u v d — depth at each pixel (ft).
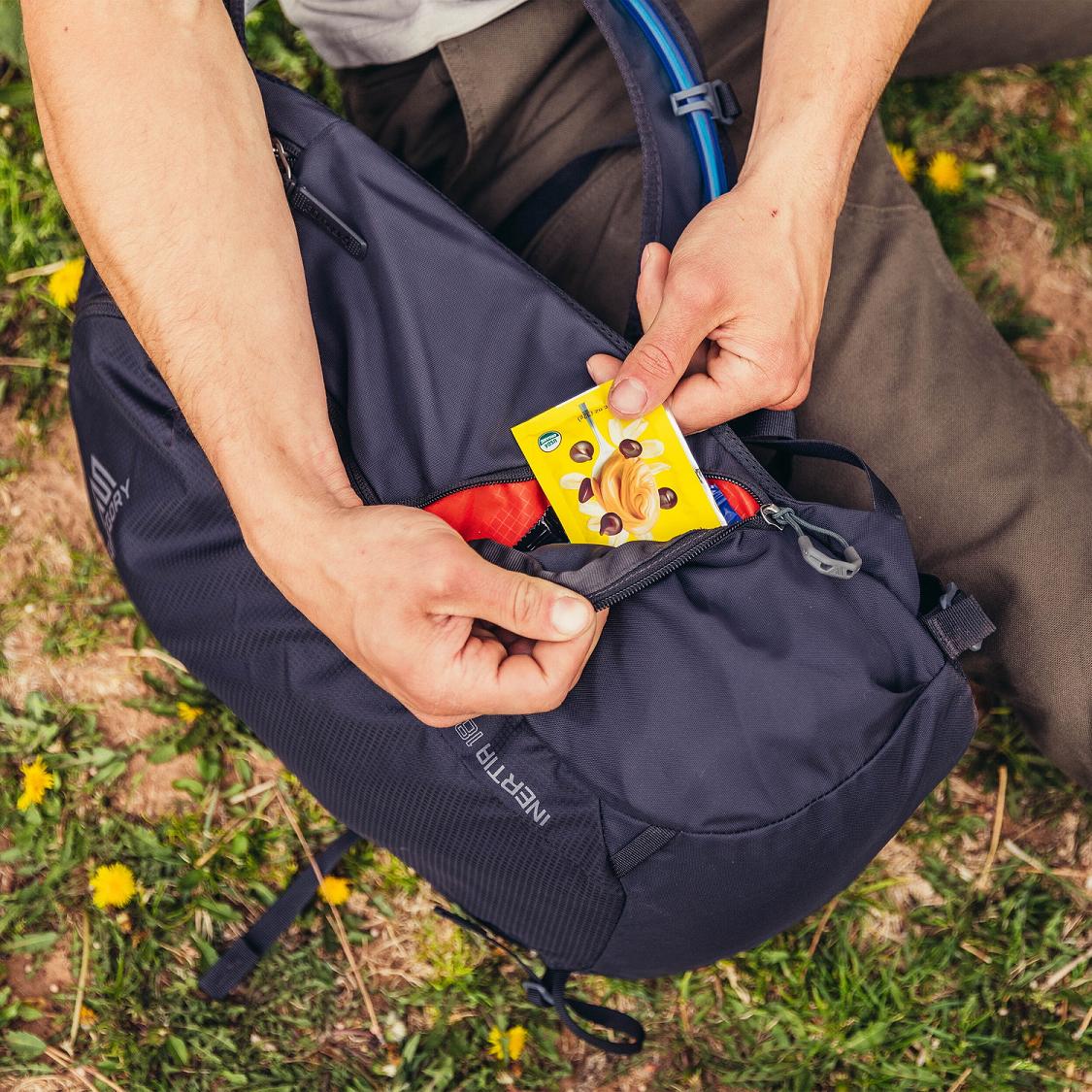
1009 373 3.91
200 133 2.92
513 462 3.12
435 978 4.57
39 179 4.90
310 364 2.99
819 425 3.83
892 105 5.32
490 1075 4.53
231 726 4.68
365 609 2.77
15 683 4.76
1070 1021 4.57
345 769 3.35
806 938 4.62
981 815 4.77
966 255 5.23
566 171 3.82
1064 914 4.66
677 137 3.33
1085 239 5.28
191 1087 4.43
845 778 3.09
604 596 2.91
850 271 3.90
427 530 2.78
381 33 3.52
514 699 2.83
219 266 2.91
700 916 3.29
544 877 3.27
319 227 3.24
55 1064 4.42
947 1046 4.57
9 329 4.92
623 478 3.06
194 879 4.55
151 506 3.48
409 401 3.15
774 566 3.05
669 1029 4.59
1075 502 3.71
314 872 4.40
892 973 4.61
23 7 2.94
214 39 3.01
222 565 3.40
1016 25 4.11
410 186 3.22
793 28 3.31
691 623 3.02
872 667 3.05
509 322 3.17
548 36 3.47
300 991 4.55
